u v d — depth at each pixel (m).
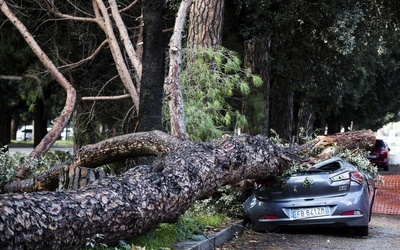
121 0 18.30
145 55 10.21
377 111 41.75
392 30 20.50
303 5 17.75
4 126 39.53
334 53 19.77
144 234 6.88
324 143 11.52
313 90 22.48
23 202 4.92
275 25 18.03
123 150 9.73
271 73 20.86
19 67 20.50
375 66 28.12
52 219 5.05
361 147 12.52
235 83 13.97
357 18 17.34
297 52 19.86
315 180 9.78
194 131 12.62
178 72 11.20
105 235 5.82
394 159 54.31
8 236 4.57
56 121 13.33
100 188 5.96
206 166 7.78
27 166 10.56
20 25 13.64
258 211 9.98
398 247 8.95
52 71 13.70
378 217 13.48
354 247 8.87
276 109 24.42
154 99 10.20
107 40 14.60
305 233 10.15
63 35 19.08
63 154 14.56
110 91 17.89
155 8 10.13
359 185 9.85
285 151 10.21
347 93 31.83
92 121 18.20
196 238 7.92
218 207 10.70
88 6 18.44
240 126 13.62
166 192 6.72
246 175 9.02
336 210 9.70
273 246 8.79
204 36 14.94
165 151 9.25
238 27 18.62
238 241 9.09
